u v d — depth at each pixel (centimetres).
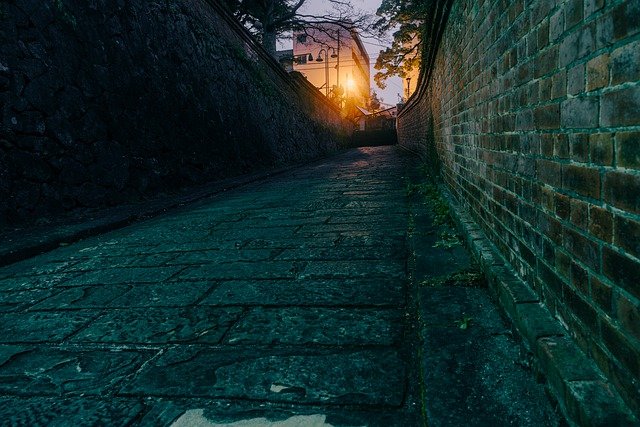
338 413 141
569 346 135
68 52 561
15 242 400
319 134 2045
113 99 633
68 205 529
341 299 235
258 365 173
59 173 522
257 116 1216
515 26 186
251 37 1234
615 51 102
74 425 144
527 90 173
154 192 693
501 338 173
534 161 169
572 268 135
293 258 321
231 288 265
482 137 273
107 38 640
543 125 156
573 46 126
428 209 462
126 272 317
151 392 160
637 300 97
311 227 425
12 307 263
